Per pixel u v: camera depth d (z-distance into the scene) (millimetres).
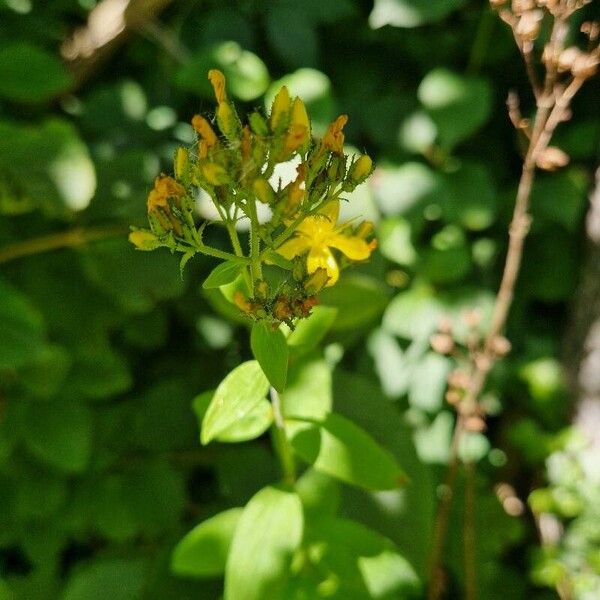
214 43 369
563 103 302
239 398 259
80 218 333
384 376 384
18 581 348
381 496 340
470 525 366
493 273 399
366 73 383
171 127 377
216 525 298
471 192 374
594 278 391
